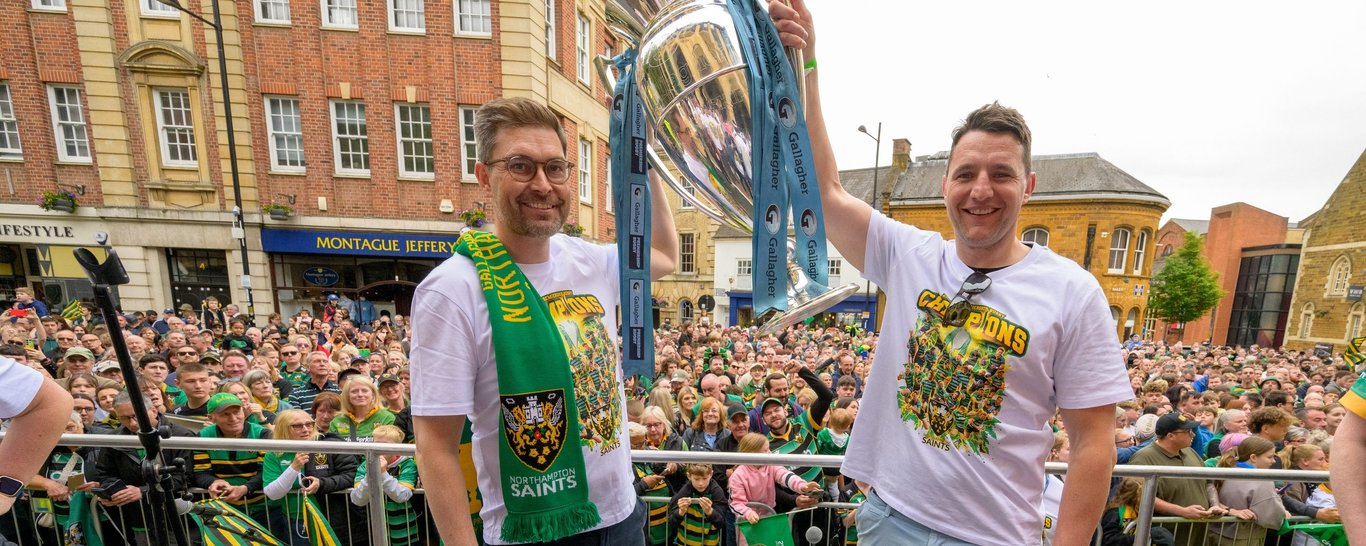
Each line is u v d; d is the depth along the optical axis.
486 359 1.18
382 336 9.18
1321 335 26.36
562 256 1.37
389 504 3.04
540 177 1.19
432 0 11.01
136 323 9.27
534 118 1.21
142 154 11.38
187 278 11.99
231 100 11.18
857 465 1.52
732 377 7.25
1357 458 1.26
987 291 1.31
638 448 3.72
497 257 1.21
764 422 4.50
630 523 1.42
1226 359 13.65
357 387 3.97
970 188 1.29
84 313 9.34
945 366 1.32
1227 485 3.31
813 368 8.11
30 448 1.44
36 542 2.90
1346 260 25.56
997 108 1.32
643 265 1.44
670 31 1.29
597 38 14.00
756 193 1.24
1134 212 20.33
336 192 11.52
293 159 11.54
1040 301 1.25
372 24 11.09
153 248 11.70
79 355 4.75
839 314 21.89
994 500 1.26
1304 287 27.59
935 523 1.32
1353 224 25.36
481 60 11.17
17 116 11.25
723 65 1.25
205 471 3.12
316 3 11.00
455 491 1.10
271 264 11.89
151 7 10.96
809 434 3.98
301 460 3.05
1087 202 20.56
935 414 1.33
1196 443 4.97
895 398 1.43
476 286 1.18
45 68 11.12
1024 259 1.32
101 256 11.60
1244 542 3.21
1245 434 4.62
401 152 11.57
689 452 2.37
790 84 1.28
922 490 1.34
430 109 11.38
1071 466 1.25
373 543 2.49
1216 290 31.97
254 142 11.34
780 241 1.25
